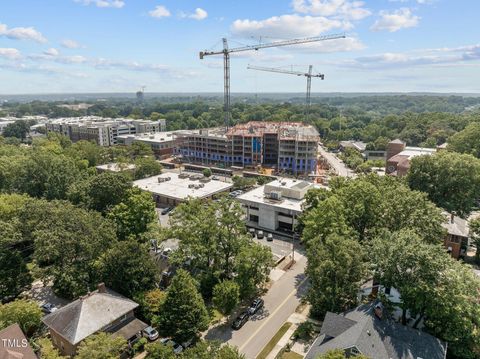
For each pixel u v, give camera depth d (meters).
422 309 47.25
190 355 39.62
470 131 125.50
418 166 90.31
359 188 69.44
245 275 59.06
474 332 43.91
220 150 180.00
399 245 48.22
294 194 99.50
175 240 84.31
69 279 58.12
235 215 66.81
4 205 75.06
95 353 40.81
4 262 60.25
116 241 66.19
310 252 57.34
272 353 49.41
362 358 35.38
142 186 124.25
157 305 53.88
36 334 51.78
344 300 53.28
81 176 109.69
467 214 90.75
